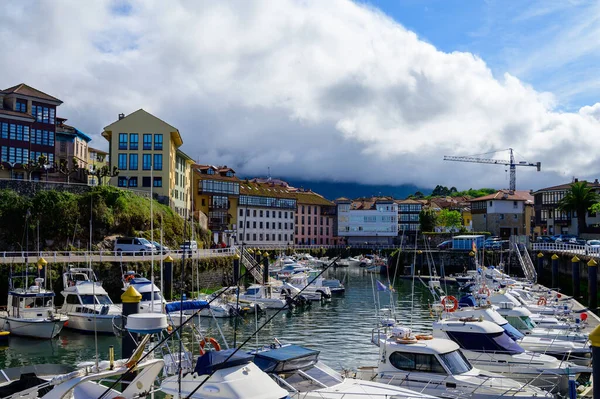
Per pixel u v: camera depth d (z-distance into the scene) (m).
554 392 21.64
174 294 52.38
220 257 65.56
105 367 16.61
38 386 16.28
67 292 39.25
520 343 26.77
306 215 150.00
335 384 18.67
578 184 98.00
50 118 77.38
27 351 32.56
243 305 48.16
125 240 60.34
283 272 80.38
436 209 150.50
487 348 23.52
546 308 40.09
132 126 82.69
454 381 19.61
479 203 130.00
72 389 15.58
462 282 78.00
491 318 27.91
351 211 157.88
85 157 101.31
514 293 46.72
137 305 21.44
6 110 73.19
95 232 63.09
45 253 55.44
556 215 117.81
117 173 76.38
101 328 36.66
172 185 86.31
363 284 78.94
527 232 132.00
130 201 68.62
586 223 109.12
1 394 17.48
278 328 41.34
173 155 87.50
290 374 18.62
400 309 51.28
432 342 21.17
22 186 61.50
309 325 42.84
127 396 16.17
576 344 27.00
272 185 148.38
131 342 21.03
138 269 52.47
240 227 126.25
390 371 20.69
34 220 59.66
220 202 118.00
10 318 36.00
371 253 131.38
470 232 117.06
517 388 19.50
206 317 45.12
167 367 20.44
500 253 92.50
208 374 15.82
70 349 33.03
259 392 15.26
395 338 21.94
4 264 46.34
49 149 76.94
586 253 62.03
